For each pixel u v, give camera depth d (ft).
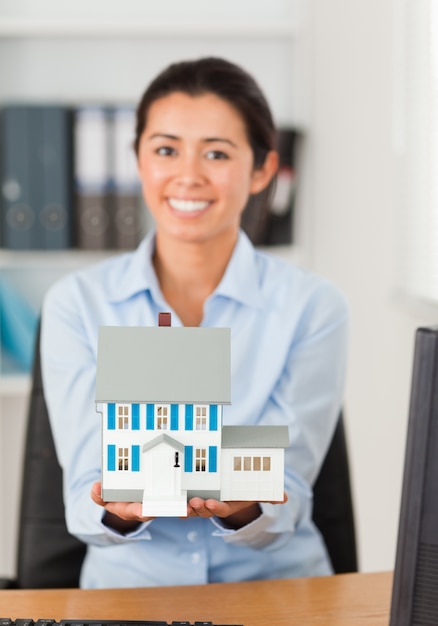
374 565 7.39
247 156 4.85
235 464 3.36
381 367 7.15
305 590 3.93
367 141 7.32
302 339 4.83
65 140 7.84
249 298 4.83
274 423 4.61
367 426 7.57
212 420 3.28
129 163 7.89
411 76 6.59
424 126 6.45
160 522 4.44
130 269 4.93
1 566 8.98
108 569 4.60
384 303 7.06
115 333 3.38
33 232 7.95
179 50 8.77
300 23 8.48
